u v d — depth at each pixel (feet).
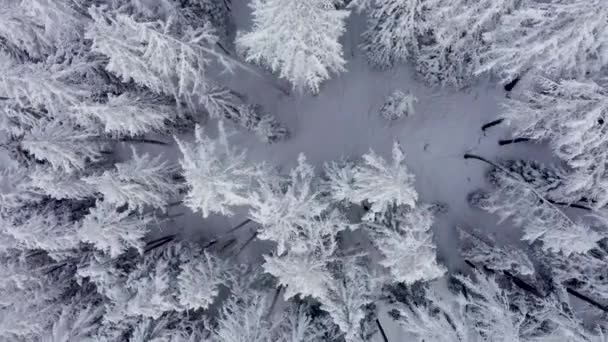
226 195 28.04
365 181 29.14
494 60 28.53
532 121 31.40
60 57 31.65
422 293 34.04
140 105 32.04
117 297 31.68
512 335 28.94
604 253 30.73
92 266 31.78
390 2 28.71
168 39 28.19
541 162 36.70
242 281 34.65
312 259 29.89
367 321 34.83
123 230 31.50
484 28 29.78
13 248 33.94
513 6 27.17
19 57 32.09
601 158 29.19
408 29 30.22
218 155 33.60
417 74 37.50
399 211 31.24
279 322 33.04
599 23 24.43
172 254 36.35
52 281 34.83
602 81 28.17
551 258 33.22
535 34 26.35
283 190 33.45
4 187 33.60
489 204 36.40
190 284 30.53
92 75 32.32
